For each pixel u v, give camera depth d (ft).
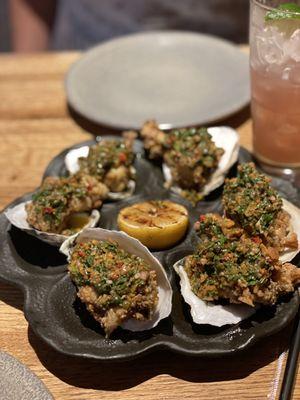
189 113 1.71
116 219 1.39
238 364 1.09
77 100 1.78
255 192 1.24
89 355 1.05
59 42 2.76
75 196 1.33
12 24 2.95
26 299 1.18
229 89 1.80
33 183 1.56
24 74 2.01
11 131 1.77
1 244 1.30
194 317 1.09
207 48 1.97
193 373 1.08
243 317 1.10
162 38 2.02
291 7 1.26
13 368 1.02
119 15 2.52
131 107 1.77
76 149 1.53
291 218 1.27
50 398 0.98
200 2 2.41
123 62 1.96
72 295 1.19
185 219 1.30
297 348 1.06
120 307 1.08
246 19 2.46
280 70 1.30
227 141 1.49
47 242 1.30
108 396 1.06
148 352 1.07
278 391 1.05
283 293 1.11
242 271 1.08
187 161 1.40
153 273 1.12
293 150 1.44
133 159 1.53
